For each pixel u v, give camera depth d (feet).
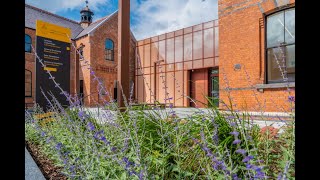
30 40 64.23
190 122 8.07
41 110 16.20
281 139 7.28
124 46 14.40
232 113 7.52
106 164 6.21
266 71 27.73
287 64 25.89
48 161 8.90
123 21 14.58
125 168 5.17
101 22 71.56
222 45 32.24
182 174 5.93
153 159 6.15
